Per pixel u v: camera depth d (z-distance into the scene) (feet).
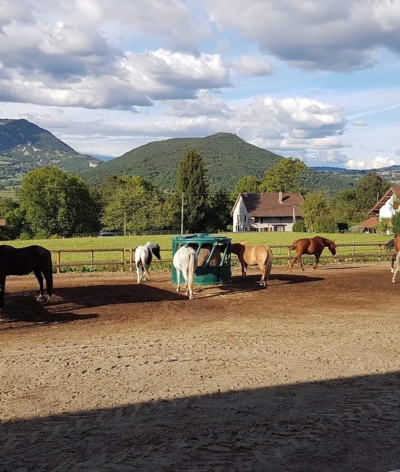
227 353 30.73
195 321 41.01
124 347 32.24
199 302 50.03
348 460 17.44
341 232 235.81
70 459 17.52
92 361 29.04
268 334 36.06
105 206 302.45
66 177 263.90
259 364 28.43
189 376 26.32
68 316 42.83
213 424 20.38
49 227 256.11
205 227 282.15
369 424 20.34
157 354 30.53
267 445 18.53
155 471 16.70
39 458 17.60
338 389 24.36
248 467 16.96
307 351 31.17
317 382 25.39
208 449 18.22
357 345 32.65
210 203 279.69
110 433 19.57
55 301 49.98
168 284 61.82
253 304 49.01
